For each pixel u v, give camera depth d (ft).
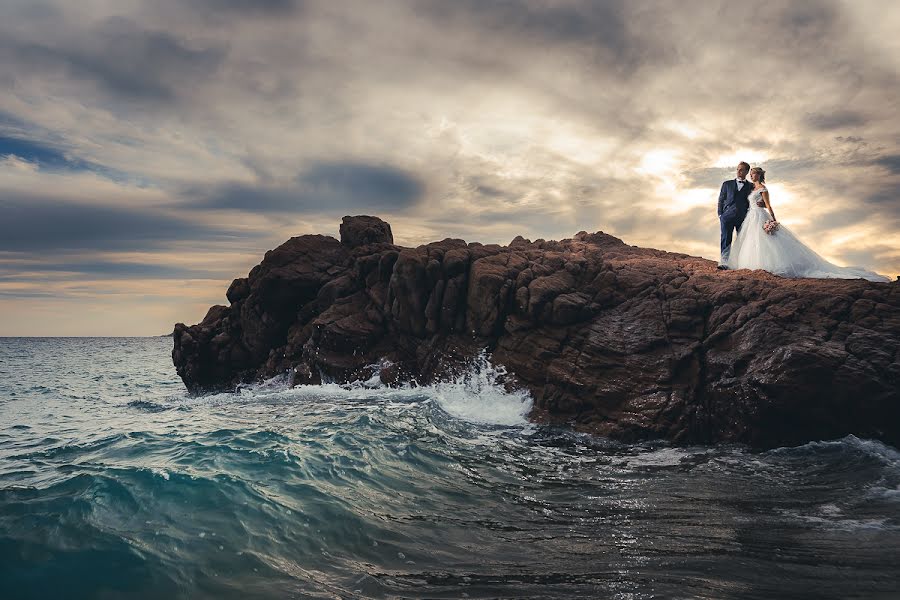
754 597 14.67
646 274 47.01
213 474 23.22
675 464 30.53
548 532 20.45
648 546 18.86
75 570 14.97
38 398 71.31
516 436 37.01
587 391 39.17
